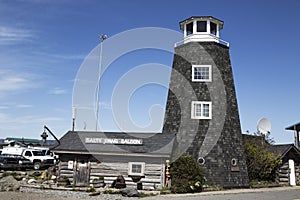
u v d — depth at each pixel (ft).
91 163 68.64
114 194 56.65
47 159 106.42
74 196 54.34
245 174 76.48
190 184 62.13
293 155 91.56
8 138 183.42
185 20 84.28
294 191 69.92
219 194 61.05
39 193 56.70
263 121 100.73
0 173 83.15
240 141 78.74
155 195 57.21
